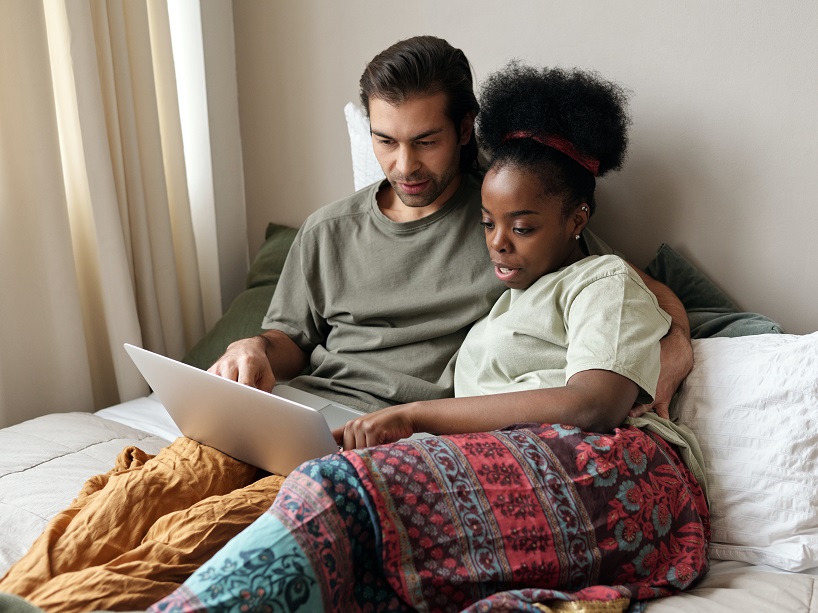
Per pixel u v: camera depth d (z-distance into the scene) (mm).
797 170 1435
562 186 1268
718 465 1219
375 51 1854
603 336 1167
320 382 1523
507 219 1275
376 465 965
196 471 1191
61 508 1204
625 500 1056
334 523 920
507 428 1112
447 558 966
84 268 1880
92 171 1733
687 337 1355
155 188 1908
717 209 1521
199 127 2084
